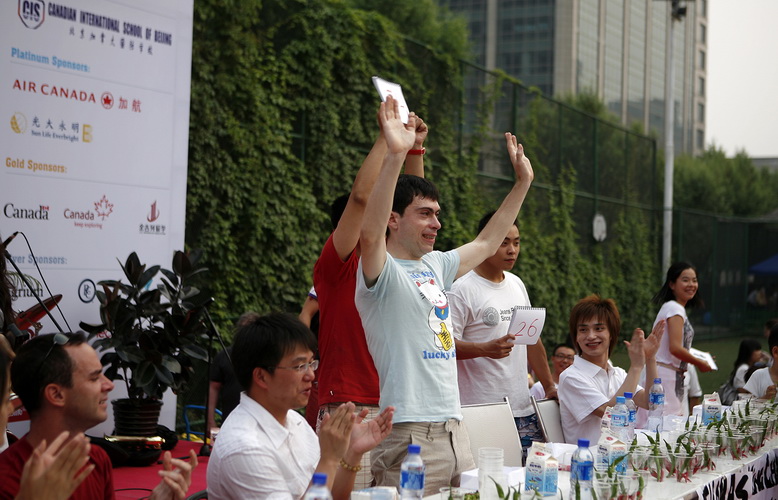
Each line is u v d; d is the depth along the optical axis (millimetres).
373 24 11266
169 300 5793
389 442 3363
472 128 13664
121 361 5590
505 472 3586
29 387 2709
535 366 5465
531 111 15125
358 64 10859
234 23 9188
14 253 5547
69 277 5855
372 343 3416
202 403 8406
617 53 52156
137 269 5688
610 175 17828
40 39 5680
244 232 9234
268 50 9758
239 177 9133
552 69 48344
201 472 5527
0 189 5477
